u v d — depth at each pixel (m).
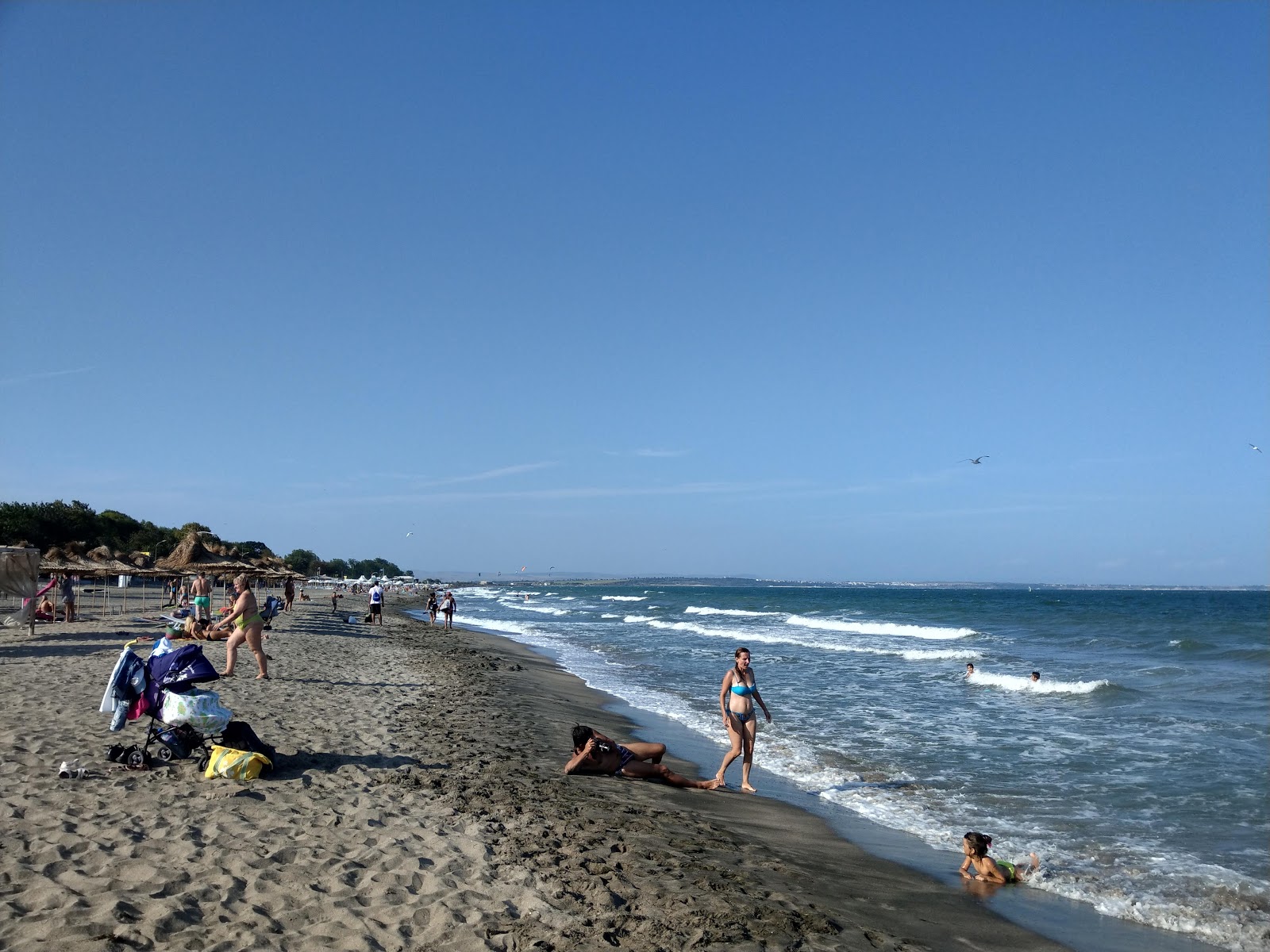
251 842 6.05
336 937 4.65
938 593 148.12
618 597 117.31
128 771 7.68
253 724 10.45
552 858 6.25
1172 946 5.98
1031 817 9.29
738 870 6.60
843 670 23.81
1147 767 11.66
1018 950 5.75
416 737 10.70
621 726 14.36
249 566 43.88
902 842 8.38
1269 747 13.11
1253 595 147.62
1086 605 75.62
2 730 9.13
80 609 34.50
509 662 23.45
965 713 16.27
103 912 4.66
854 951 5.19
